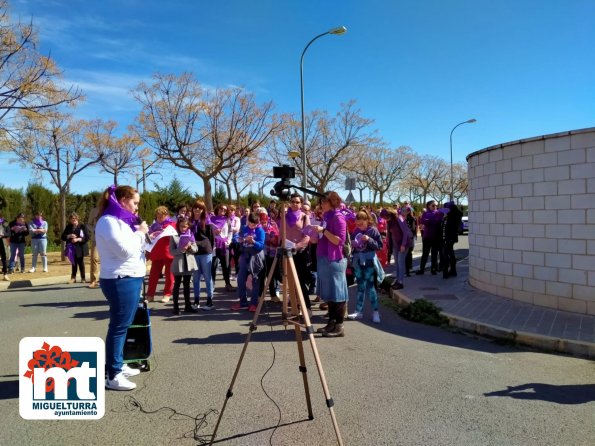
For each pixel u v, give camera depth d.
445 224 10.73
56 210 22.94
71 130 16.44
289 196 3.38
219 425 3.53
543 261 7.25
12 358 5.13
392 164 55.53
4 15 10.45
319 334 6.22
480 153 8.76
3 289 10.70
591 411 3.81
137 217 4.36
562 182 6.91
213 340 5.89
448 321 6.86
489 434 3.39
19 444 3.25
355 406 3.87
